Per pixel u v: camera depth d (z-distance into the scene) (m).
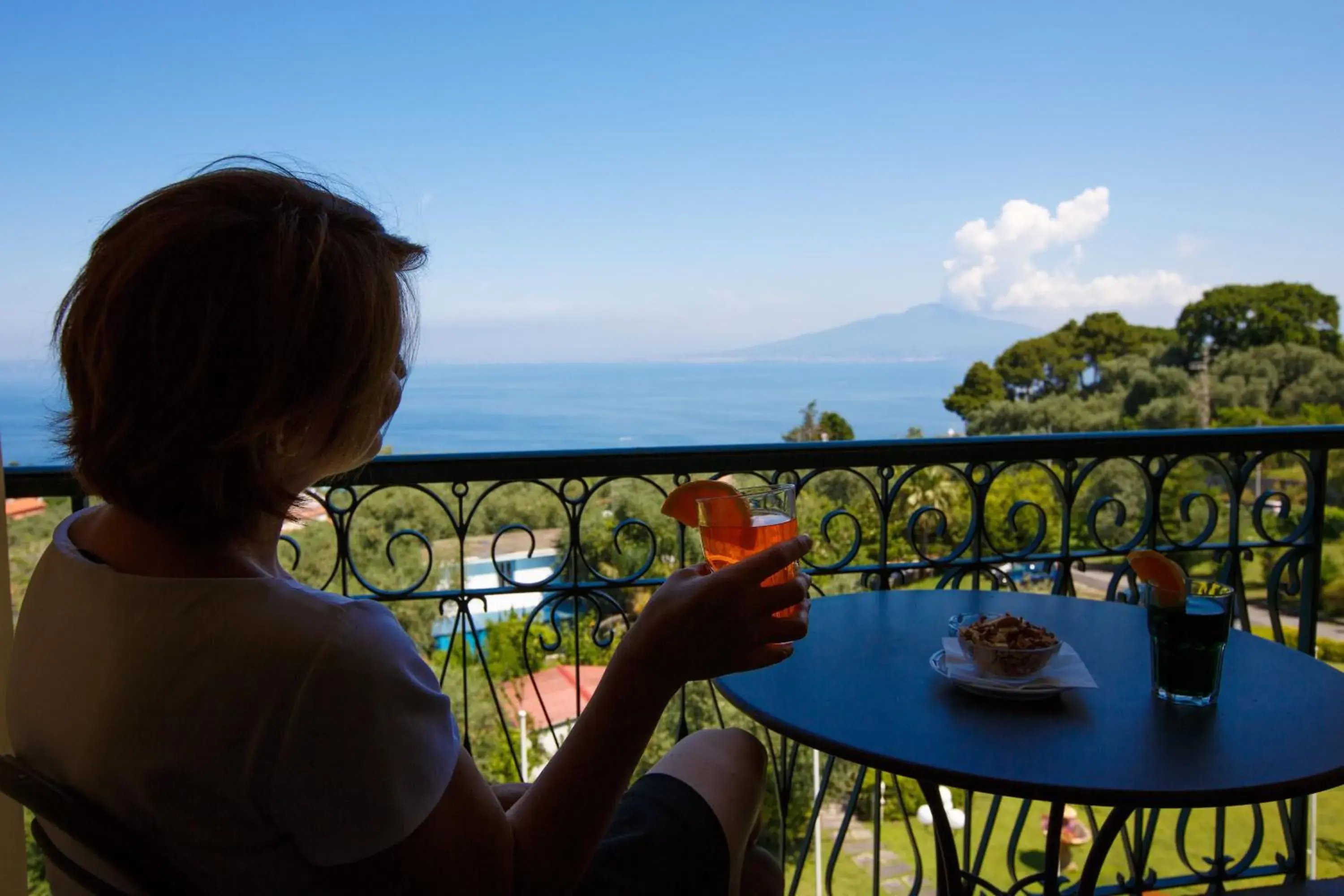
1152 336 23.86
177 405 0.62
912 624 1.48
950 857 1.48
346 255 0.67
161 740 0.62
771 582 0.97
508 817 0.76
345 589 1.91
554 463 1.95
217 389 0.63
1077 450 2.13
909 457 2.08
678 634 0.81
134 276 0.62
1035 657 1.15
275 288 0.63
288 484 0.72
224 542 0.68
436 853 0.66
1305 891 1.92
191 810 0.63
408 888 0.65
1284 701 1.15
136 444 0.63
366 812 0.63
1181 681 1.14
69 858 0.72
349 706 0.63
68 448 0.66
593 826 0.77
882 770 1.00
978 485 2.13
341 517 1.88
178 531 0.67
